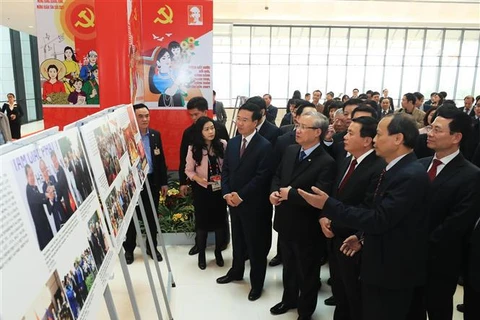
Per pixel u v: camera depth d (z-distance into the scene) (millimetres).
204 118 3094
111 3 2959
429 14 10070
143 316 2492
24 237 686
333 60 12289
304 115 2209
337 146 2775
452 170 1998
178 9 4328
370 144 1919
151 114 4512
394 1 9000
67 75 3576
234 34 11953
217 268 3221
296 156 2309
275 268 3238
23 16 9352
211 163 3094
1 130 2736
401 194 1549
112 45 3020
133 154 2109
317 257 2324
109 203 1347
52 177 877
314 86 12547
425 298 2088
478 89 12180
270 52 12234
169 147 4586
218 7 9828
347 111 2873
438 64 12062
